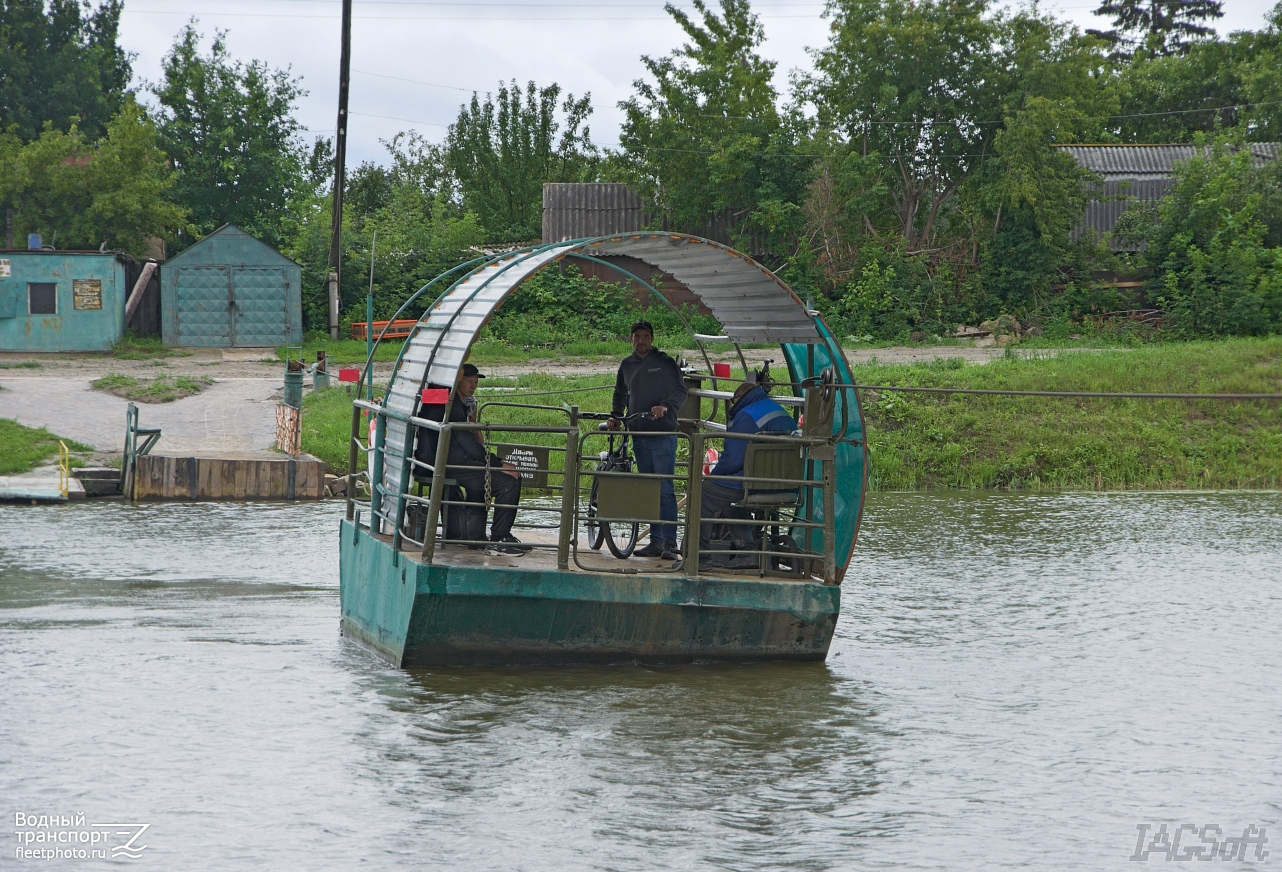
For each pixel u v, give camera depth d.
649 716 14.11
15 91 92.56
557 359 57.72
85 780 11.92
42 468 34.78
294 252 68.75
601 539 16.84
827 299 70.38
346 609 18.08
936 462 40.47
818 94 76.31
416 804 11.48
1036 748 13.62
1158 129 93.12
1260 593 22.27
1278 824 11.57
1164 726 14.52
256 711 14.03
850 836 11.05
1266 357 50.19
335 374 52.84
